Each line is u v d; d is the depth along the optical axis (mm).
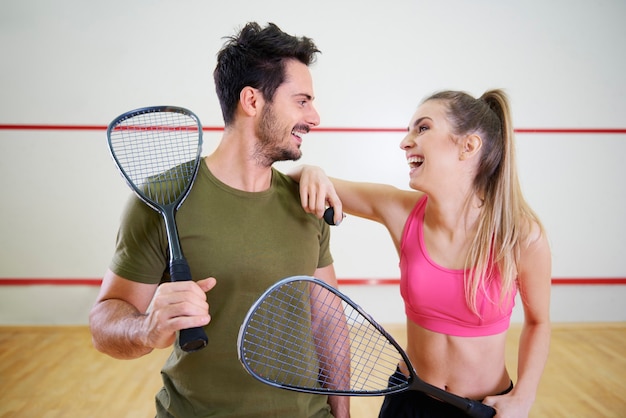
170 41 3520
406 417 1262
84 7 3465
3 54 3461
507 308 1199
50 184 3557
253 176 1037
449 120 1139
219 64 1037
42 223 3576
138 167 2004
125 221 1001
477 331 1188
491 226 1145
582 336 3516
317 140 3643
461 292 1173
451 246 1198
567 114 3621
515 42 3572
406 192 1319
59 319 3635
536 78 3596
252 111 994
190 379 989
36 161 3539
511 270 1146
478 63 3592
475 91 3615
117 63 3514
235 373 989
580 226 3693
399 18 3549
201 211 998
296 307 1041
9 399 2496
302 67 1025
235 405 986
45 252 3596
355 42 3564
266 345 1012
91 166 3557
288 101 1001
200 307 769
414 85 3604
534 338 1239
